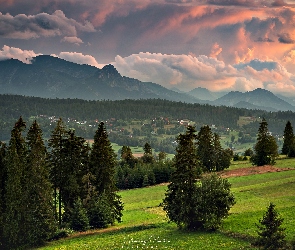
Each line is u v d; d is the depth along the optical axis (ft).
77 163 227.61
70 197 225.97
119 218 231.71
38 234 192.24
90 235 201.26
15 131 204.33
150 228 204.44
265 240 141.69
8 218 190.80
